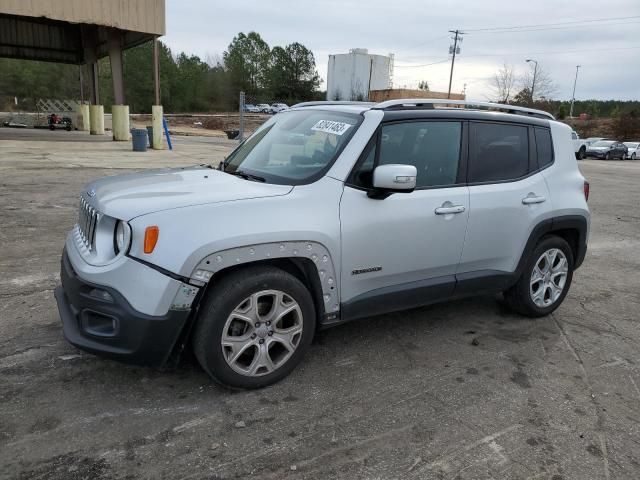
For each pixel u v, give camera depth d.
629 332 4.62
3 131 32.38
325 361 3.77
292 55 106.19
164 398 3.19
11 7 17.92
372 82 76.38
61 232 6.93
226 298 3.05
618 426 3.14
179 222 2.92
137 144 19.77
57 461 2.60
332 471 2.62
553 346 4.25
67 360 3.57
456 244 3.99
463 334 4.38
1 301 4.53
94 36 29.14
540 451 2.87
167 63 87.31
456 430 3.02
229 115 68.62
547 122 4.72
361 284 3.62
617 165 29.28
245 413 3.08
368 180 3.57
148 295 2.86
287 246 3.18
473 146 4.13
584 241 4.92
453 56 62.12
